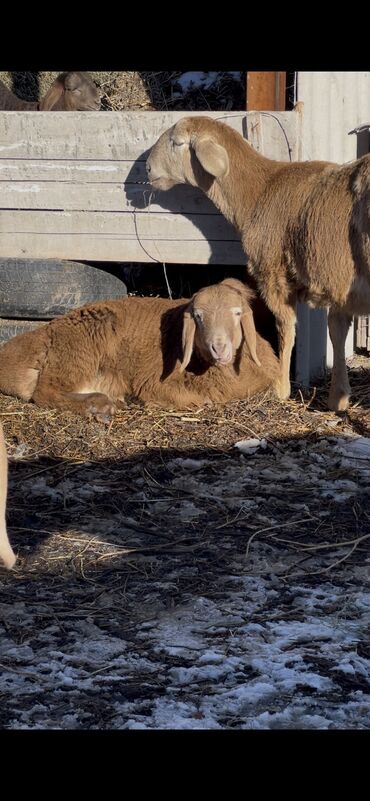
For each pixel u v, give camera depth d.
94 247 7.76
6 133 7.76
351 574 4.60
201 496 5.53
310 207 6.51
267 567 4.68
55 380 6.93
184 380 6.79
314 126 7.57
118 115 7.53
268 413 6.66
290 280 6.84
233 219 7.13
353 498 5.50
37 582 4.54
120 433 6.42
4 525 3.75
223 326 6.40
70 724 3.39
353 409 6.92
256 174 6.98
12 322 7.90
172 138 7.12
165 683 3.65
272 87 7.68
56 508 5.40
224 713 3.46
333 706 3.48
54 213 7.78
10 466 5.96
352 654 3.83
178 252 7.61
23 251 7.90
